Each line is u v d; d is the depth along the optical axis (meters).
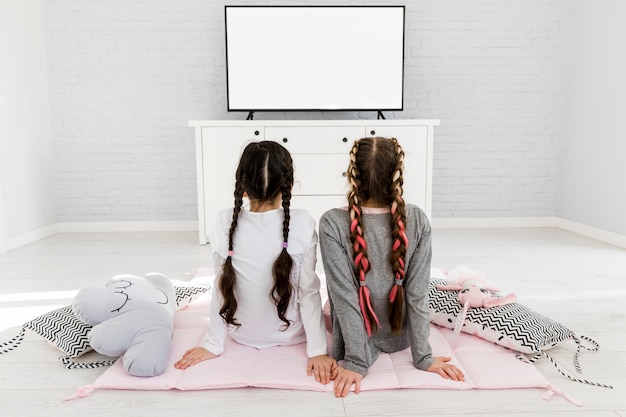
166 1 3.81
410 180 3.47
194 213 3.99
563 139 4.01
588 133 3.68
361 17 3.70
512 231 3.87
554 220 4.07
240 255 1.52
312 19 3.69
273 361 1.54
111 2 3.80
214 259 1.59
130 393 1.40
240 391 1.41
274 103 3.76
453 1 3.88
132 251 3.23
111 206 3.96
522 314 1.69
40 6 3.77
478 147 4.01
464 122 3.98
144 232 3.91
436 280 2.07
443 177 4.02
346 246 1.46
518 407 1.32
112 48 3.84
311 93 3.76
